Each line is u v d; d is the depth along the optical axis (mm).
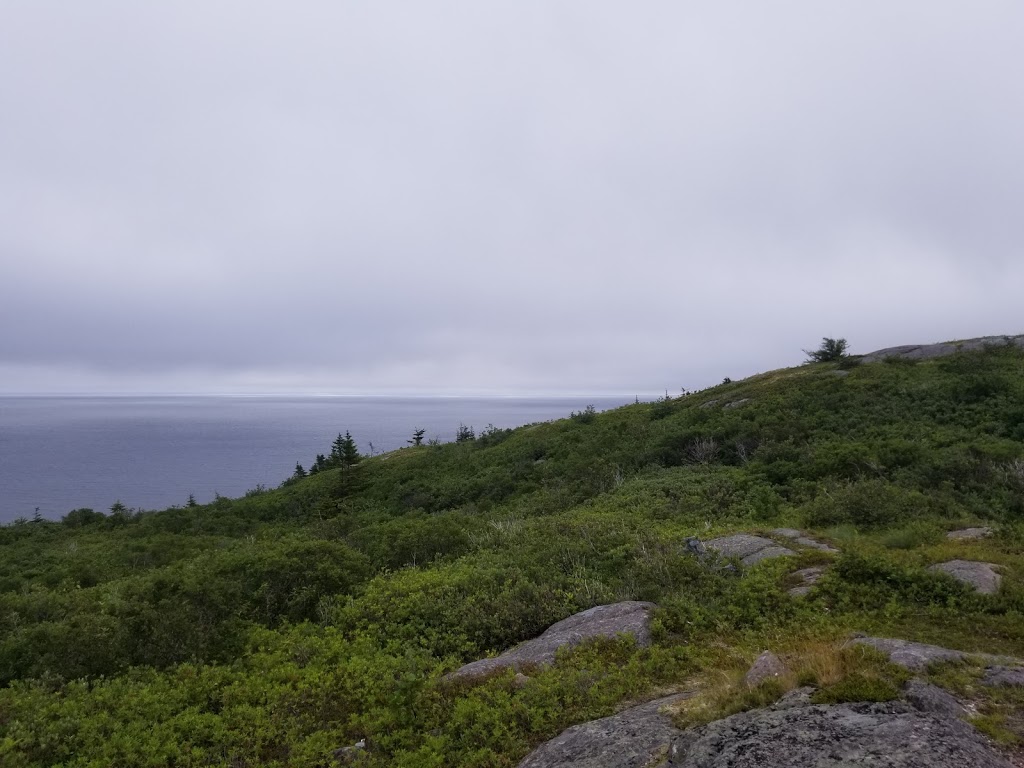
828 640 6512
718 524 14555
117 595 10289
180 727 6156
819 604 8367
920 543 11258
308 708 6469
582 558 10664
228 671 7500
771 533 12711
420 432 56906
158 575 10555
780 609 8242
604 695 5809
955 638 7059
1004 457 16453
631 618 7855
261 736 5922
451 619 8586
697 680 6117
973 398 23984
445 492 29125
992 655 6035
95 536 29391
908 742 3760
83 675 7762
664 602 8336
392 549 13086
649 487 19812
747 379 39812
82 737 5992
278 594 10312
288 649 8141
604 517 15328
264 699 6656
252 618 9586
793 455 20172
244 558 11211
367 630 8672
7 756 5570
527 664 6848
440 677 6812
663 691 5969
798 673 5012
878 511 13453
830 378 31688
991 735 4129
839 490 15188
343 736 5934
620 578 9711
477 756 5172
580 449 29844
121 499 90875
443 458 38875
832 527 13336
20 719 6309
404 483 35188
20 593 14430
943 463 16250
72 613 10211
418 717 5973
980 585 8531
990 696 4766
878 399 25891
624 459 25250
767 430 23406
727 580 9289
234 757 5672
